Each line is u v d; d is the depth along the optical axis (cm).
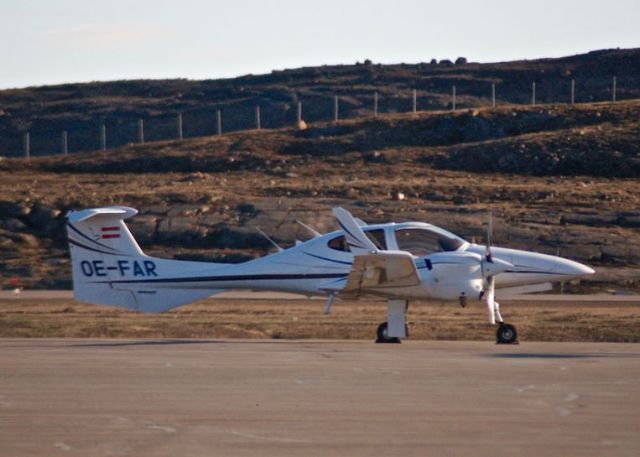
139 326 9350
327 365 5956
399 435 3888
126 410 4412
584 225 18375
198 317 10481
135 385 5122
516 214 18988
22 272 16575
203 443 3759
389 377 5397
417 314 10731
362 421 4156
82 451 3634
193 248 18162
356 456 3559
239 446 3709
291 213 19400
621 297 13488
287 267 8231
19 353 6688
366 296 7931
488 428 4012
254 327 9312
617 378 5350
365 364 6003
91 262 8394
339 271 8156
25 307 11950
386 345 7569
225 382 5222
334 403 4575
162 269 8394
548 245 16950
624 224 18475
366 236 7650
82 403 4588
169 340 8038
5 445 3728
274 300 13025
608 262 16212
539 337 8406
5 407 4488
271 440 3806
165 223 19150
